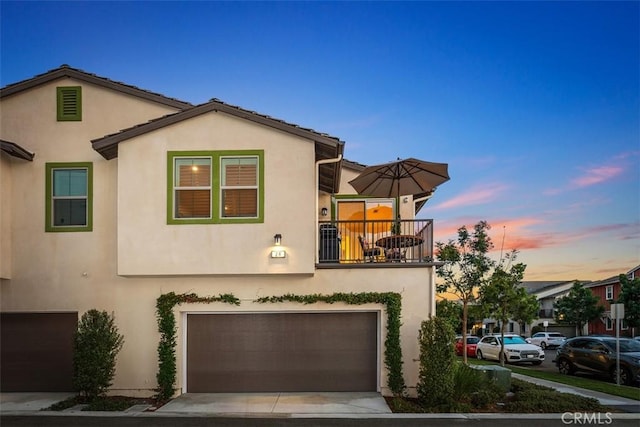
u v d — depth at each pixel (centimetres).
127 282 1136
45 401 1047
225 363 1131
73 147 1196
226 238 1056
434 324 998
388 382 1080
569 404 965
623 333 3788
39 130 1202
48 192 1177
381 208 1491
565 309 4144
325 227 1155
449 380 970
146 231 1061
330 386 1121
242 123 1083
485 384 1066
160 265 1052
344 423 865
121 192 1073
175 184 1078
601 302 4241
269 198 1062
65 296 1145
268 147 1074
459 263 1639
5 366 1150
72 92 1221
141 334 1120
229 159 1081
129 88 1225
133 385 1107
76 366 1030
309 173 1066
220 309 1120
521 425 852
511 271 1614
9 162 1178
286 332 1135
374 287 1109
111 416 918
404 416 908
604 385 1324
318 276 1116
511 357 2209
